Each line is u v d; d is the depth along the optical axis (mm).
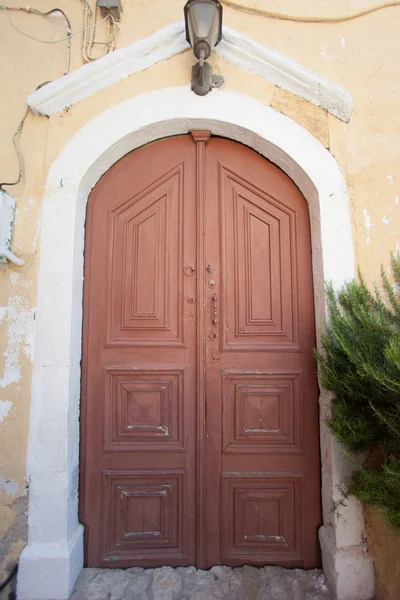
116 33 2301
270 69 2232
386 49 2352
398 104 2299
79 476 2188
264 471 2238
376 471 1968
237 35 2195
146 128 2238
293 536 2213
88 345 2254
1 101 2232
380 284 2154
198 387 2248
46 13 2312
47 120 2217
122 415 2248
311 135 2242
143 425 2254
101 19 2316
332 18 2352
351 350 1792
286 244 2357
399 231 2191
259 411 2266
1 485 1998
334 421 1870
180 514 2219
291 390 2273
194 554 2195
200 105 2230
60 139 2199
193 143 2389
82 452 2197
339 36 2361
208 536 2205
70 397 2078
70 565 1975
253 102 2246
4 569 1960
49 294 2092
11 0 2320
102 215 2342
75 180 2170
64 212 2143
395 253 2174
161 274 2330
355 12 2355
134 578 2094
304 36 2357
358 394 1805
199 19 1960
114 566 2170
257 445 2256
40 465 2010
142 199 2375
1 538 1977
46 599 1930
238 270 2336
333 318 1933
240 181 2371
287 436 2250
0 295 2082
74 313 2139
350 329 1868
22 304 2082
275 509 2246
